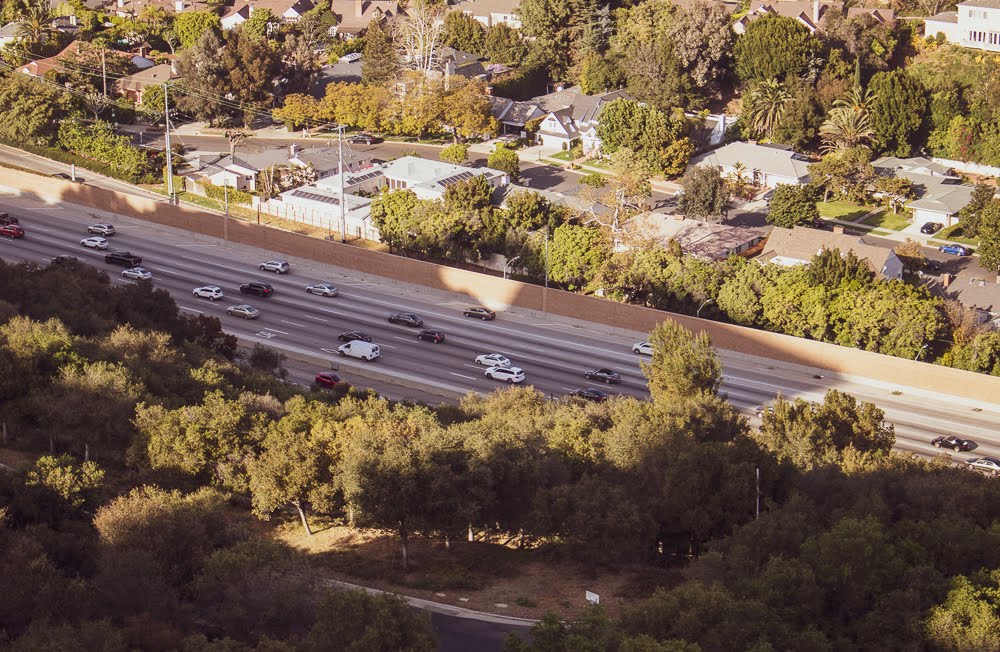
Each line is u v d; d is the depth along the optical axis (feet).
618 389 382.63
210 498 221.25
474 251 506.89
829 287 434.30
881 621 190.60
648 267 456.86
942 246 550.36
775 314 425.28
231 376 311.27
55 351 278.26
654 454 254.88
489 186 535.19
